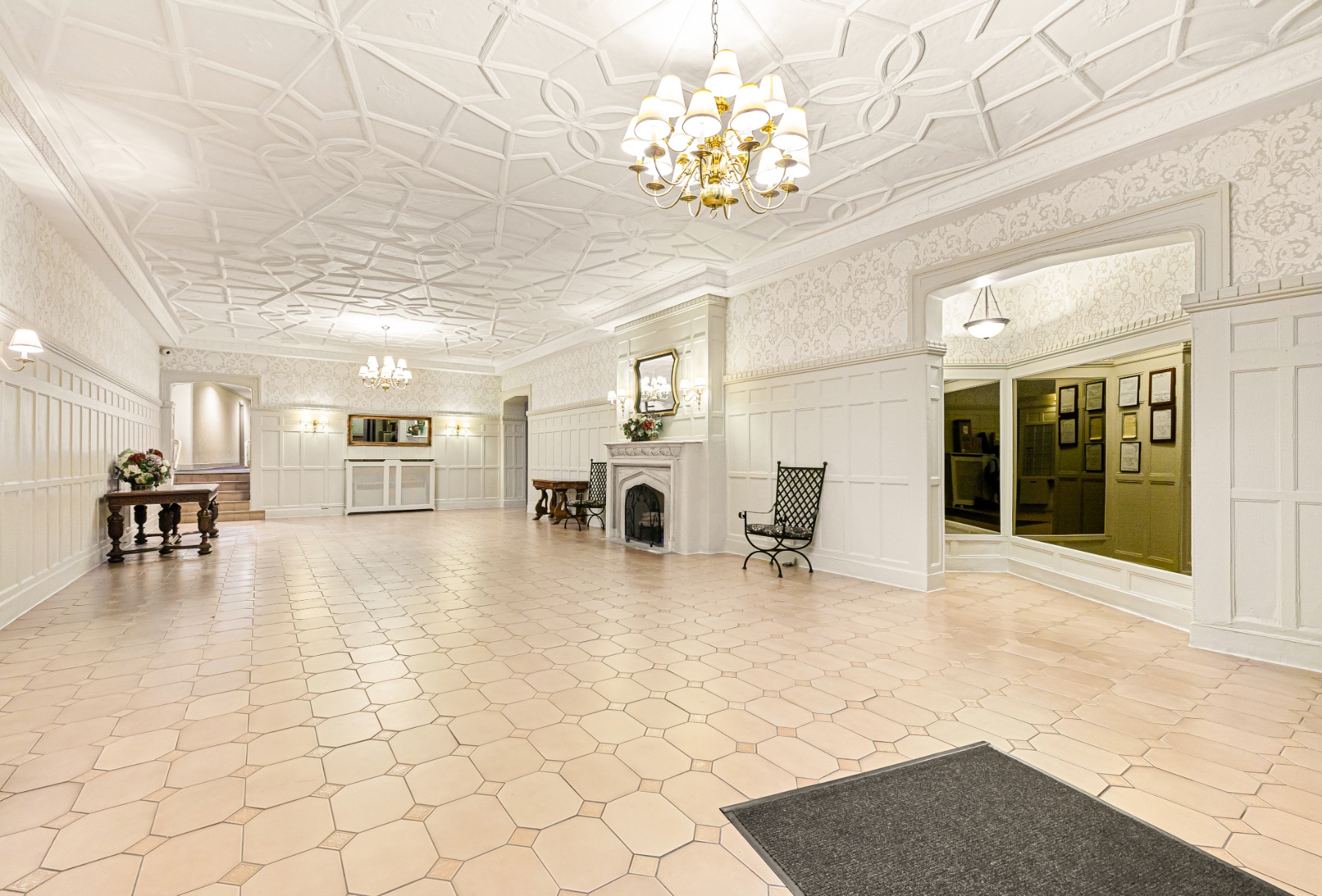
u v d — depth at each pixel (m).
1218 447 3.71
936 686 3.17
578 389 11.59
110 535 6.63
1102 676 3.32
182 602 4.97
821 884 1.68
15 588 4.49
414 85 3.57
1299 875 1.72
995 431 6.65
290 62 3.33
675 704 2.94
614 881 1.69
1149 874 1.72
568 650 3.76
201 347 11.23
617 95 3.71
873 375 5.85
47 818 1.96
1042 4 2.96
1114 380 5.21
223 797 2.10
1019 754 2.44
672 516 7.63
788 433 6.79
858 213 5.54
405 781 2.22
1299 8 2.95
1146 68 3.46
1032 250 4.59
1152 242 4.07
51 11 2.89
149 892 1.62
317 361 12.82
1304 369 3.39
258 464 12.09
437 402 14.30
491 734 2.61
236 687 3.13
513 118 3.93
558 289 8.09
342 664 3.48
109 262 5.96
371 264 6.88
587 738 2.57
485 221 5.66
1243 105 3.43
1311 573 3.39
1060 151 4.25
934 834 1.91
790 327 6.78
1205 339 3.74
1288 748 2.50
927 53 3.34
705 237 6.16
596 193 5.09
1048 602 5.07
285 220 5.54
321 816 1.99
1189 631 4.07
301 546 8.25
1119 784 2.22
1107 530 5.18
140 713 2.79
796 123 2.85
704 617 4.55
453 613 4.68
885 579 5.74
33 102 3.61
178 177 4.67
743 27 3.12
